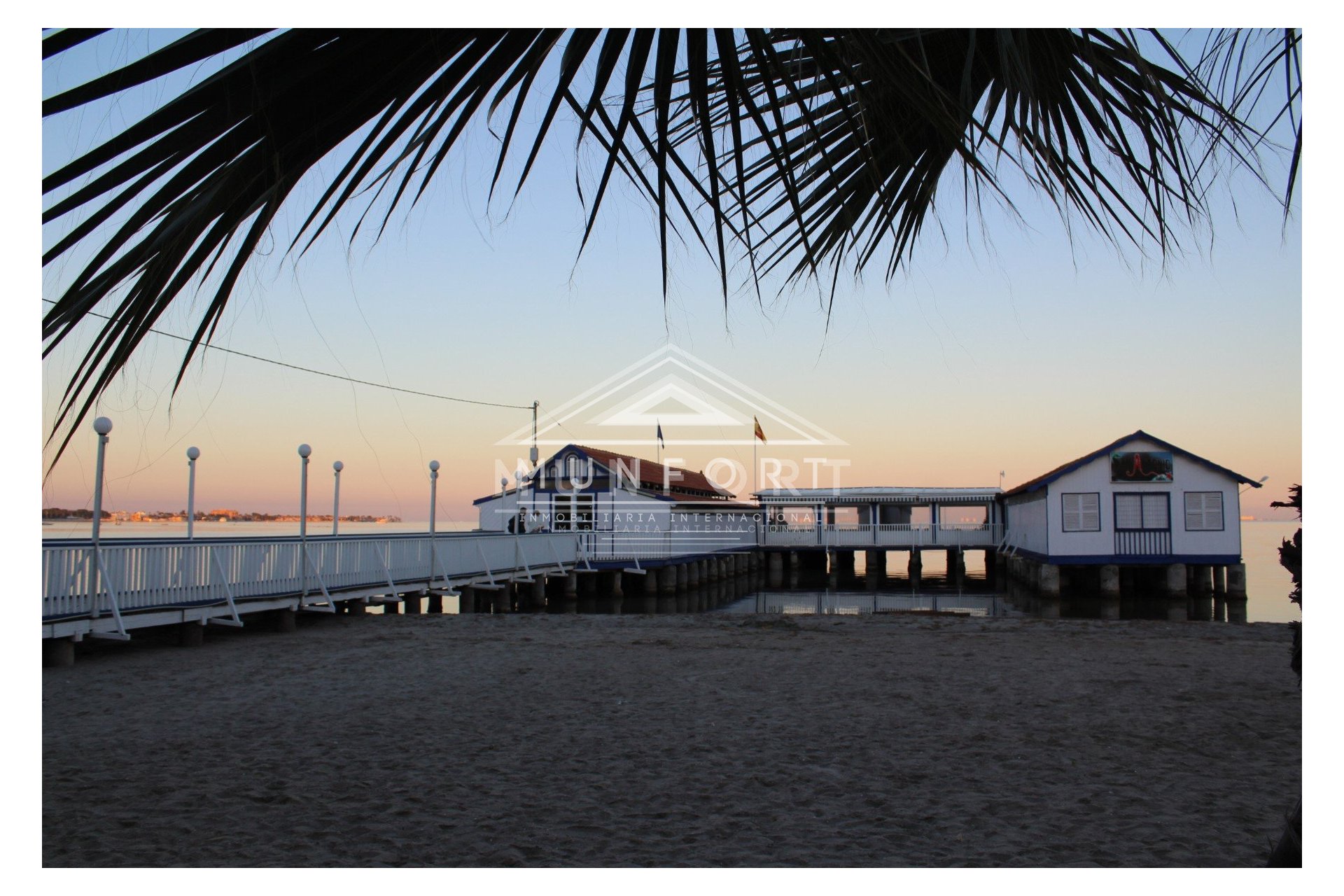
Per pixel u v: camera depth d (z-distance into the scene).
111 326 1.27
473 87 1.41
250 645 13.45
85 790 6.02
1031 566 34.53
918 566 40.81
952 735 7.60
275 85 1.24
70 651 11.40
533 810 5.58
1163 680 10.27
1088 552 30.73
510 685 10.02
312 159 1.33
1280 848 3.47
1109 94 1.90
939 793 5.93
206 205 1.26
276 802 5.76
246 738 7.55
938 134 2.27
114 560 12.00
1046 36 1.90
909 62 1.42
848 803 5.72
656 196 1.44
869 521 45.62
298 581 15.55
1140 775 6.35
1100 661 11.77
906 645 13.40
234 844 4.96
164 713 8.58
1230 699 9.17
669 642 13.74
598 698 9.28
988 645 13.30
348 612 17.95
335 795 5.89
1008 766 6.59
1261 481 30.00
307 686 10.00
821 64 1.43
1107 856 4.75
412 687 9.94
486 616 17.61
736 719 8.25
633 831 5.20
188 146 1.22
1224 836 5.05
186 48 1.19
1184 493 30.45
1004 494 39.94
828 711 8.58
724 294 1.46
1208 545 30.22
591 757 6.89
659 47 1.41
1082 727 7.90
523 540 25.34
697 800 5.78
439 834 5.14
